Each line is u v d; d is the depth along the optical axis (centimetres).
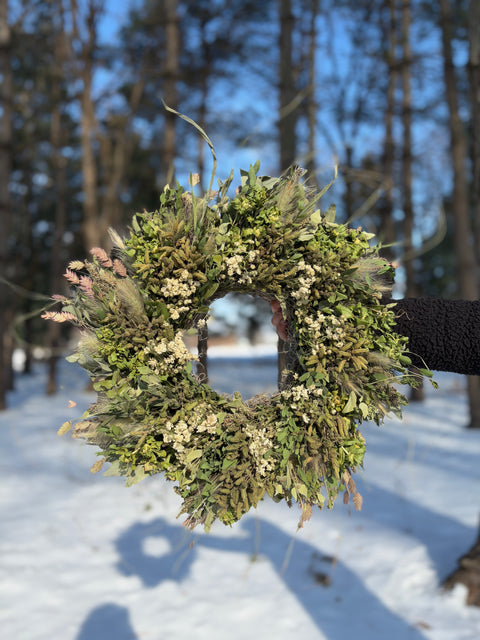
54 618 223
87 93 831
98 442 96
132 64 972
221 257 96
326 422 95
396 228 989
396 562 266
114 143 1111
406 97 847
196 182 97
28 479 398
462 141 614
